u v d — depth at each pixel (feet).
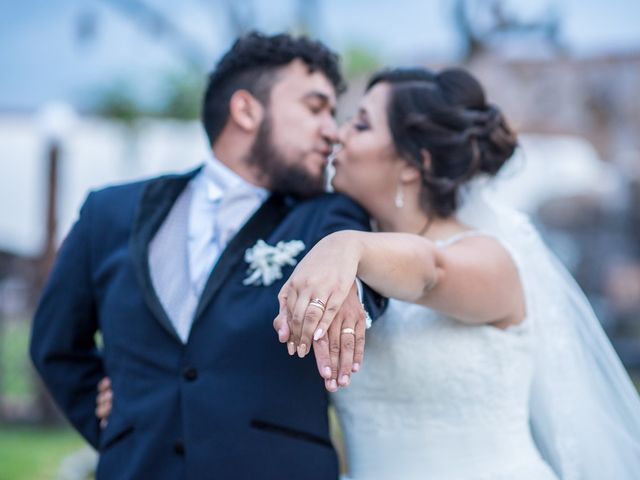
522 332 7.41
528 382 7.55
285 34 7.88
